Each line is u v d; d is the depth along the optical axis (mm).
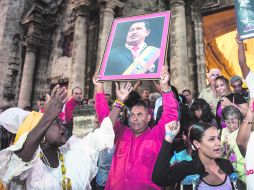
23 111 3400
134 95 5520
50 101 2582
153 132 3492
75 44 15742
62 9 20266
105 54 4090
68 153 2895
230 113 4199
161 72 3512
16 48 20188
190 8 13914
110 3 14656
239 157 3936
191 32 13555
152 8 14945
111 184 3406
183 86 11656
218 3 13672
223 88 5613
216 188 2672
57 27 20250
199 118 4922
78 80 15109
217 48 13703
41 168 2607
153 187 3197
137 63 3811
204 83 12469
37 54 20078
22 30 20656
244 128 3086
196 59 12945
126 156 3473
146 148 3373
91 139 3105
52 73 19203
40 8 20125
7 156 2453
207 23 14031
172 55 12281
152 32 3963
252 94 3420
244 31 3768
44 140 2799
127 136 3648
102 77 3945
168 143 2865
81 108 8016
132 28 4102
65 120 8305
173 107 3330
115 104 3562
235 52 13617
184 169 2779
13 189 2561
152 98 7637
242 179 3820
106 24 14273
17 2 20938
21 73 20078
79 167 2814
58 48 19609
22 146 2451
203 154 2803
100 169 4629
